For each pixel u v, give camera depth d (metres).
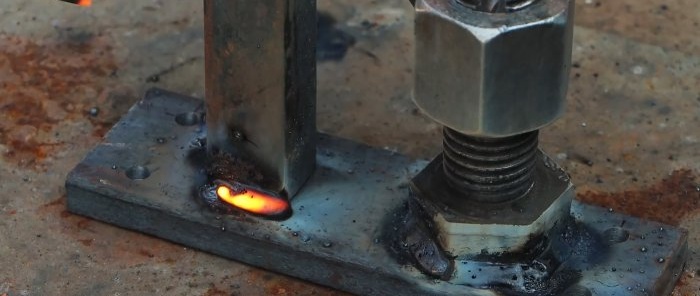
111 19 0.45
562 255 0.34
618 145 0.40
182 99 0.40
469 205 0.34
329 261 0.34
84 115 0.41
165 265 0.36
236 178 0.36
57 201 0.38
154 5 0.45
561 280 0.34
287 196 0.36
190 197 0.36
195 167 0.37
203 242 0.36
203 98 0.41
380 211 0.36
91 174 0.37
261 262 0.35
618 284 0.34
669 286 0.35
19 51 0.43
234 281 0.35
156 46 0.44
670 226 0.36
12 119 0.40
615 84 0.42
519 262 0.34
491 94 0.30
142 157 0.37
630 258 0.35
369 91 0.42
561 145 0.40
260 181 0.36
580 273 0.34
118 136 0.38
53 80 0.42
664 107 0.42
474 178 0.33
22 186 0.38
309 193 0.36
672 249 0.35
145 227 0.36
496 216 0.33
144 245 0.36
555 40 0.30
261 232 0.35
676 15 0.46
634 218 0.36
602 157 0.40
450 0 0.30
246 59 0.34
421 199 0.34
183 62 0.43
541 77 0.30
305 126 0.36
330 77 0.43
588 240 0.35
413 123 0.41
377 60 0.43
